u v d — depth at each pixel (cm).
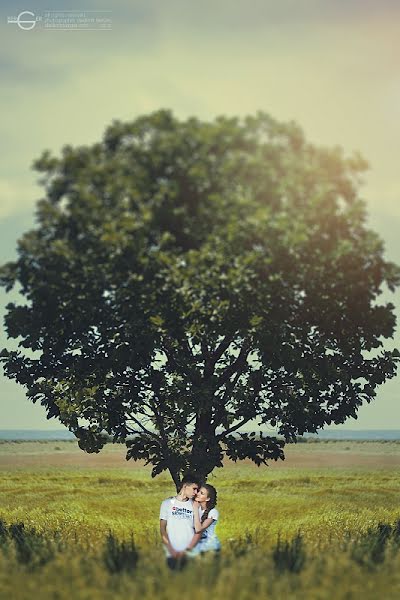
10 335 1606
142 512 2877
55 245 1407
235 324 1534
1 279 1473
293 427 1734
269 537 1638
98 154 1420
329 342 1697
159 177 1407
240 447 1727
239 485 4556
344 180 1455
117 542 1275
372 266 1499
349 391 1734
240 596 900
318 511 2922
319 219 1434
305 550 1200
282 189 1394
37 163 1401
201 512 1204
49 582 966
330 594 926
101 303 1553
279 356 1566
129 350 1627
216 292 1441
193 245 1458
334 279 1493
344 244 1427
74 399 1742
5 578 985
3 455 8550
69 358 1723
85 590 919
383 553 1188
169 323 1546
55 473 5609
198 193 1407
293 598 908
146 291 1455
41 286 1470
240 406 1700
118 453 9131
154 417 1741
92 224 1387
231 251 1401
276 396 1705
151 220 1387
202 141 1391
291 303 1550
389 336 1599
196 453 1691
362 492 4000
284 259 1445
